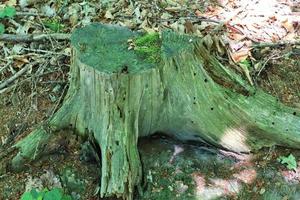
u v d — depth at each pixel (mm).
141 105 1488
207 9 2109
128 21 2023
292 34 2025
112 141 1485
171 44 1467
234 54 1872
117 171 1497
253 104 1654
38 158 1654
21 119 1761
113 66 1373
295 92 1850
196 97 1547
